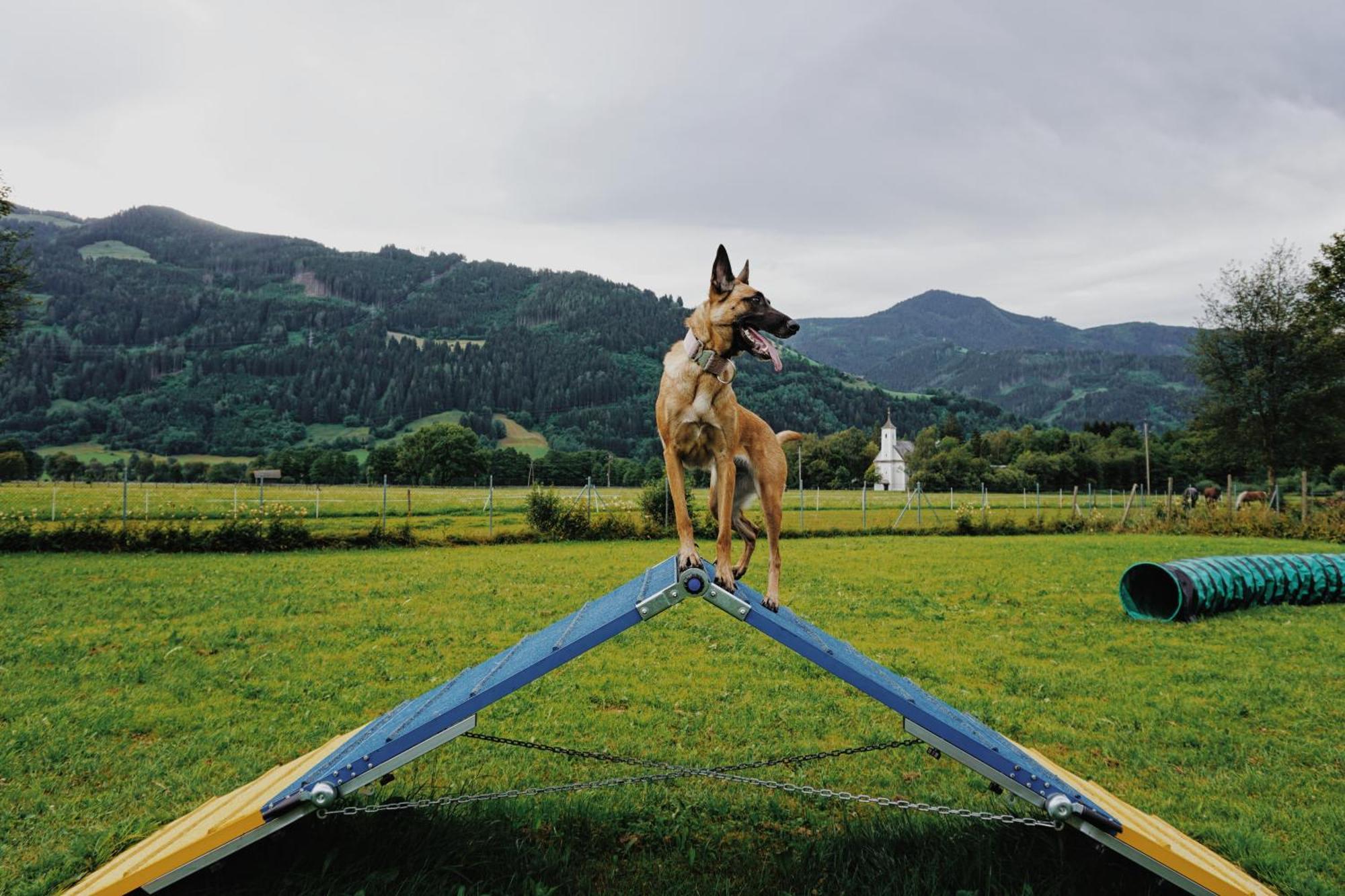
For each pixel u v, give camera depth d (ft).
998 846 14.97
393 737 12.69
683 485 16.07
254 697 25.84
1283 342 123.13
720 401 16.25
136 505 134.21
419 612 41.81
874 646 34.17
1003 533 106.01
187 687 26.58
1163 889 13.41
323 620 39.29
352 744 15.35
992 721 23.84
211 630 36.19
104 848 14.87
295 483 360.07
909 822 15.98
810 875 13.94
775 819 16.70
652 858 14.85
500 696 12.66
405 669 29.50
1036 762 16.25
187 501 155.33
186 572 58.13
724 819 16.67
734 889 13.70
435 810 16.06
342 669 29.48
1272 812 17.44
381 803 16.35
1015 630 38.22
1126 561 70.33
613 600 16.97
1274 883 14.33
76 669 28.68
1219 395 131.85
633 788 18.03
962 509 109.50
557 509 89.97
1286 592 47.70
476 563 65.10
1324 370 120.37
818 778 18.97
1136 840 12.23
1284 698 26.68
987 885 13.34
